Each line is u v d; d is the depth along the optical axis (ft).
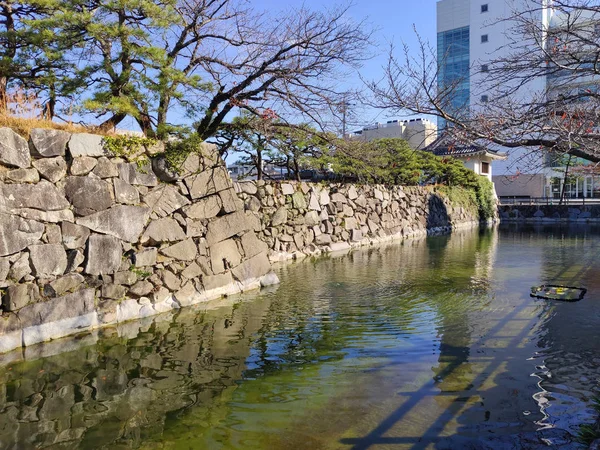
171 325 18.66
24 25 26.25
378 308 21.56
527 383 13.05
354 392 12.59
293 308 21.53
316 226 42.57
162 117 24.02
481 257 39.34
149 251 20.15
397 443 10.05
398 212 57.82
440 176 76.02
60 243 16.76
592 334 17.34
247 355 15.44
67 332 17.01
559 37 11.74
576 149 11.14
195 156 22.54
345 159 39.63
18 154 15.55
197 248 22.63
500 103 15.83
